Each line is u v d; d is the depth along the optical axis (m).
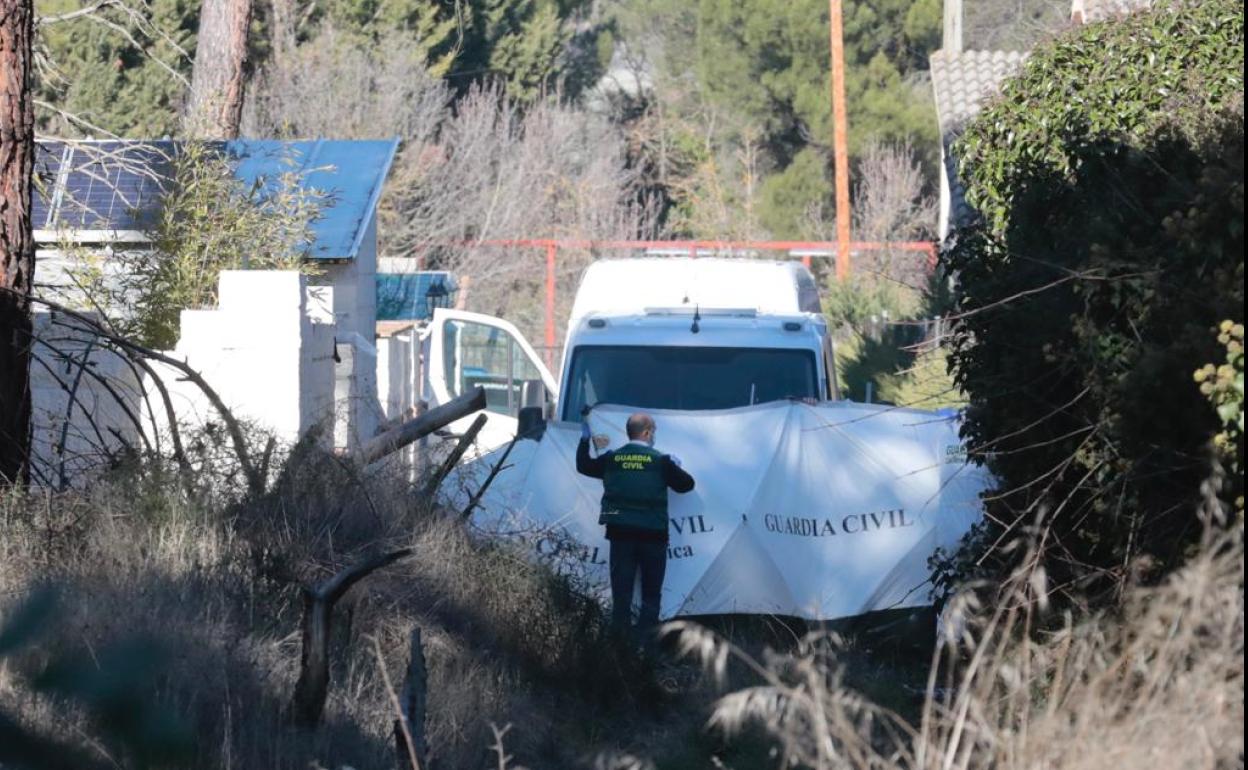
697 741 24.53
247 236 48.97
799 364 44.00
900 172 164.50
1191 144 25.41
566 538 35.19
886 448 36.72
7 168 31.86
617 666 28.14
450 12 161.75
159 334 44.62
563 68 187.88
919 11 177.75
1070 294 25.77
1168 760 13.59
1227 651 13.84
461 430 66.06
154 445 35.66
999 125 33.03
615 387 44.09
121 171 55.31
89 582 24.05
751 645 33.81
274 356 38.66
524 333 139.12
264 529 29.31
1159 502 22.67
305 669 21.91
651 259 52.69
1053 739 14.73
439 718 24.06
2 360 31.59
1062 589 24.38
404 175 130.88
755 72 184.75
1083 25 33.28
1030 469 26.95
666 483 35.50
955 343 29.62
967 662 26.52
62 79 58.88
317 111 129.62
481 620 29.41
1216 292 20.30
